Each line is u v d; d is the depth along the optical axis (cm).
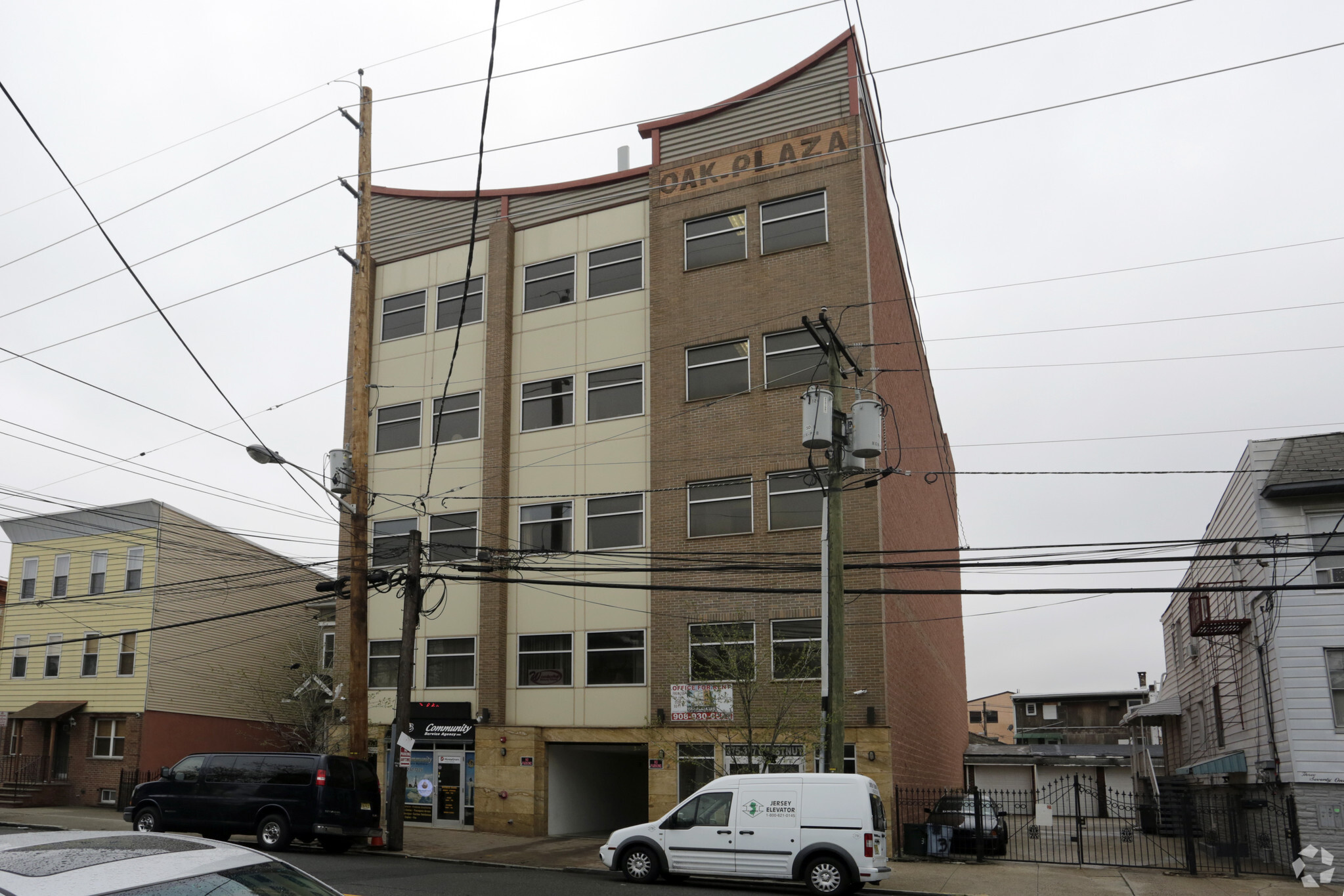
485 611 2966
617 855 1803
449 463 3161
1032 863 2280
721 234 2917
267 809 2092
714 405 2814
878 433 1872
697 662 2684
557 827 2839
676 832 1767
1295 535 1984
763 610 2630
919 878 1944
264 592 4066
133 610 3662
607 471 2934
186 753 3659
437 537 3123
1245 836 2430
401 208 3462
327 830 2066
